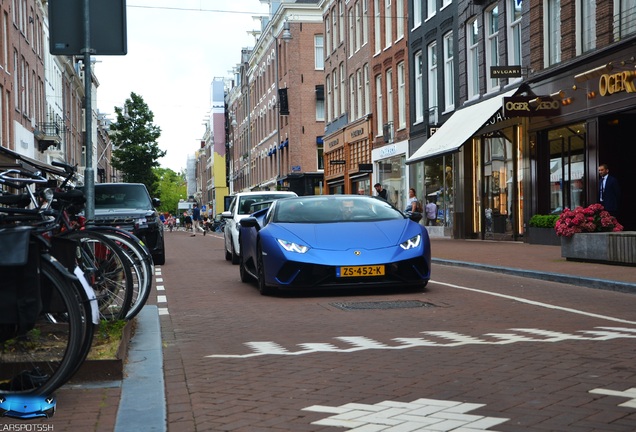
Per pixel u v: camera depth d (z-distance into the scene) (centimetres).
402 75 3525
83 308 450
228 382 549
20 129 4028
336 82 4638
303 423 437
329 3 4738
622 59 1852
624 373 549
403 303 983
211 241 3569
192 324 858
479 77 2697
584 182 2055
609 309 912
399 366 591
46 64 5194
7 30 3719
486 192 2728
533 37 2291
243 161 8606
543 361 596
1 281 427
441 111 3027
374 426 427
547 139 2281
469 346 669
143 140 7631
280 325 828
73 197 601
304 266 1045
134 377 545
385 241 1073
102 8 796
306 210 1173
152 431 410
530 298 1028
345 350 664
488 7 2625
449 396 493
